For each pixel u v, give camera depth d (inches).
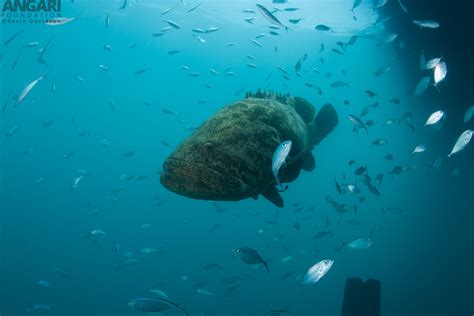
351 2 956.0
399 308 815.7
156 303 172.2
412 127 400.8
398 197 1143.0
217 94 3048.7
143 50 2249.0
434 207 1010.1
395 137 1029.8
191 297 876.6
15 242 1569.9
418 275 945.5
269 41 1744.6
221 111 113.7
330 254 1015.0
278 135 115.0
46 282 466.3
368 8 938.1
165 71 2674.7
